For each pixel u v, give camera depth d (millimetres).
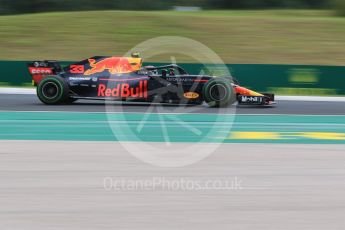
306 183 22922
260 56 96875
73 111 44844
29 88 68688
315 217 18781
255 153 28938
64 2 175625
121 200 20469
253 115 44469
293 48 100188
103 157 27531
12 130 35594
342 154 28812
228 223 18125
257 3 194875
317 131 37281
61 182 22688
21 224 17828
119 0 180125
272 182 23047
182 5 187625
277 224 18062
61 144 30828
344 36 106250
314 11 157500
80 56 95500
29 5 174750
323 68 66250
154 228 17609
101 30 106250
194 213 19125
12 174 23812
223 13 144500
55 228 17500
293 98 61312
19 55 94750
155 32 107312
